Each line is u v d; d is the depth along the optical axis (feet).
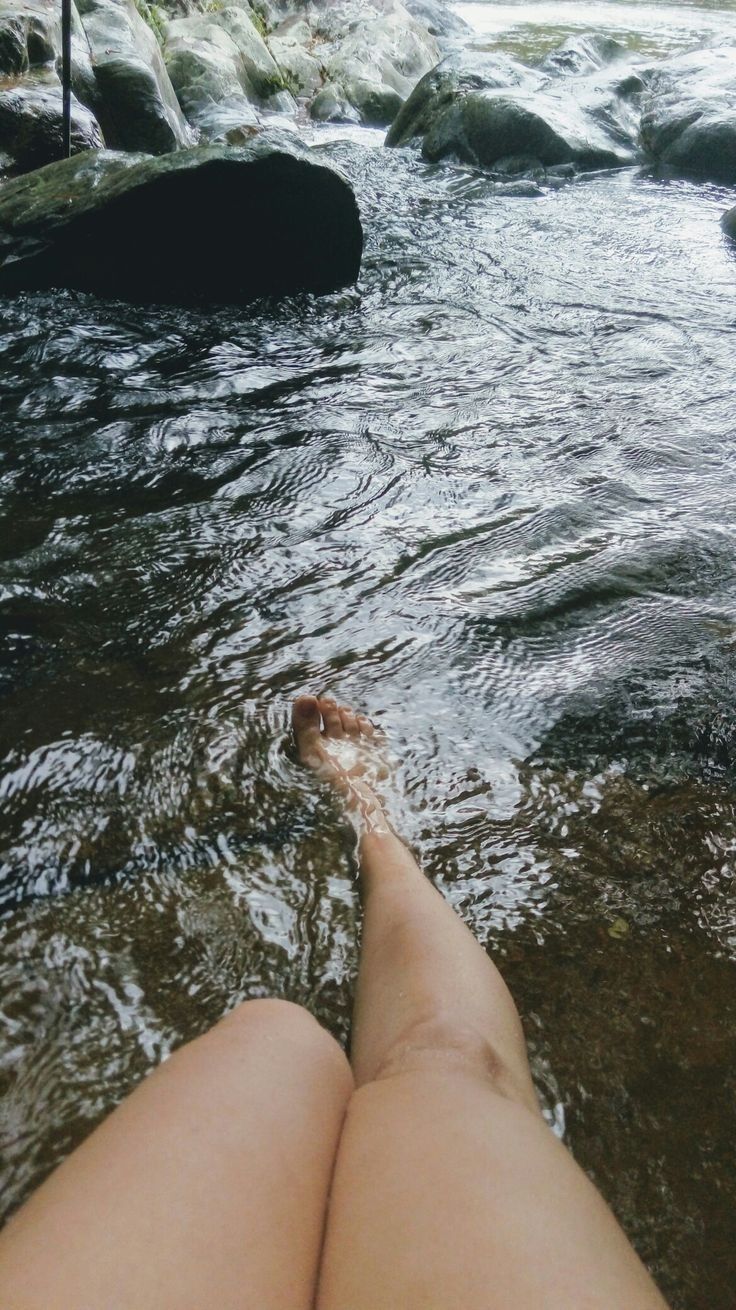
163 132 25.98
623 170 29.78
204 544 9.89
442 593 9.30
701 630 8.93
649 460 12.23
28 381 13.70
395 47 42.04
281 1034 3.76
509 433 12.80
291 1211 3.06
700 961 5.80
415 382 14.30
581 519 10.75
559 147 29.17
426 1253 2.84
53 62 24.43
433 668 8.22
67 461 11.51
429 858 6.36
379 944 5.00
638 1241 4.40
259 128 29.04
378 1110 3.52
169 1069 3.55
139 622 8.63
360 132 35.76
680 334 16.57
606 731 7.63
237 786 6.83
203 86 32.78
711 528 10.69
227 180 16.44
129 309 16.71
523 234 22.21
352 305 17.38
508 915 6.01
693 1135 4.85
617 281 19.21
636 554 10.12
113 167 17.85
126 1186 2.96
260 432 12.48
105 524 10.21
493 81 32.58
